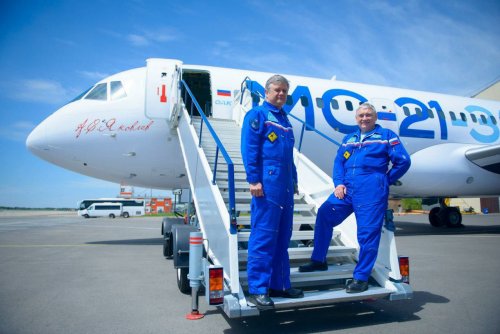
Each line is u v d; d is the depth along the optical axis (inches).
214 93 344.2
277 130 129.7
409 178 437.7
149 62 318.3
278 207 126.7
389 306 162.2
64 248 380.2
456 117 465.4
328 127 377.7
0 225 926.4
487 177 468.4
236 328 134.0
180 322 140.7
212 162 209.3
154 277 226.4
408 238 461.1
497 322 140.7
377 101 417.7
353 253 163.0
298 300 124.7
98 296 180.1
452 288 195.9
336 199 154.2
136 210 1813.5
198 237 148.5
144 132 325.1
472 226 703.1
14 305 163.9
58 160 333.1
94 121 321.4
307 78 406.3
